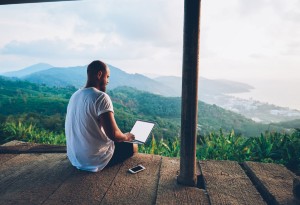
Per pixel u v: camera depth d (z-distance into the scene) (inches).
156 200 76.6
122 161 108.7
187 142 86.0
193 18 78.3
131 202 75.9
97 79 93.3
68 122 93.7
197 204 75.4
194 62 80.4
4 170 98.3
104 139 94.3
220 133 175.5
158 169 101.8
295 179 77.4
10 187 84.0
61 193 80.1
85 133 89.7
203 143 182.9
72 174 94.6
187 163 87.2
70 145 95.4
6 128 223.0
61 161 108.3
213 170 102.9
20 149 122.4
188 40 79.6
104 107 86.0
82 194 79.7
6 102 2893.7
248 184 89.9
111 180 90.3
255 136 166.4
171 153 166.1
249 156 145.9
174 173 98.3
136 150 118.8
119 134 90.6
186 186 87.4
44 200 75.7
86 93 88.0
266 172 100.0
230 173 99.8
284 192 81.9
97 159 95.3
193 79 81.7
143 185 87.4
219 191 83.9
